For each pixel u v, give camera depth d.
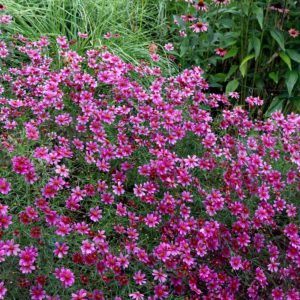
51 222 0.92
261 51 1.61
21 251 0.86
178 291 0.97
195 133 1.18
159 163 1.06
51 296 0.90
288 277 1.03
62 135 1.19
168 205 1.03
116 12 1.71
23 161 0.94
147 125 1.23
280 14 1.56
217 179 1.17
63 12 1.63
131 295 0.89
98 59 1.43
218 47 1.63
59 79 1.18
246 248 1.05
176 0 1.81
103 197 1.02
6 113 1.15
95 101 1.23
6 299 0.88
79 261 0.91
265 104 1.68
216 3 1.58
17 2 1.68
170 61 1.65
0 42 1.33
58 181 0.97
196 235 1.01
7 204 1.00
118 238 1.04
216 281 0.98
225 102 1.36
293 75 1.58
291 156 1.16
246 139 1.32
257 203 1.14
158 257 0.93
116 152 1.09
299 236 1.09
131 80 1.42
